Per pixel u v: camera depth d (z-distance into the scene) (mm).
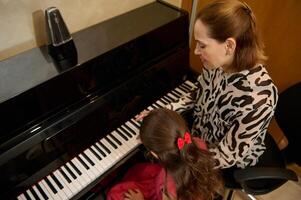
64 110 1261
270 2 1618
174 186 1081
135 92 1492
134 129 1469
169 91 1710
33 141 1160
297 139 1454
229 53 1082
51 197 1202
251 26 1046
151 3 1766
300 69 1714
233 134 1208
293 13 1568
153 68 1550
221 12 1003
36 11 1293
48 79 1172
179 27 1630
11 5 1206
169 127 985
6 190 1135
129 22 1576
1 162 1087
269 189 1379
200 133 1490
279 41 1717
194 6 1872
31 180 1202
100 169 1305
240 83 1165
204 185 1037
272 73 1875
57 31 1251
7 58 1310
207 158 1072
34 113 1174
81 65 1251
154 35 1511
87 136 1342
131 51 1438
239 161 1337
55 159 1251
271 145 1563
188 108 1569
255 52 1100
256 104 1131
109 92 1392
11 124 1120
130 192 1372
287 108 1477
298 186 2061
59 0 1348
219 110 1281
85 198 1384
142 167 1486
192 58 2191
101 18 1582
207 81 1357
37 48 1371
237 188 1406
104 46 1377
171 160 992
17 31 1287
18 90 1121
